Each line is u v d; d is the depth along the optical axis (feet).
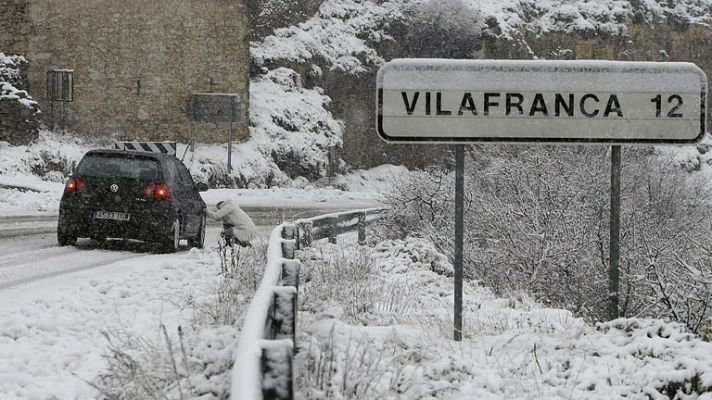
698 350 36.73
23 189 164.96
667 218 114.93
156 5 235.81
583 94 43.98
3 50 229.25
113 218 82.99
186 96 238.89
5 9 229.25
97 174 83.87
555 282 82.58
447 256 92.58
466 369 35.78
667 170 130.41
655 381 33.88
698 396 33.24
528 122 43.68
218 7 240.53
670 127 44.37
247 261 59.11
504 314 50.39
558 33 329.31
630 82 44.19
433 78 43.21
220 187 228.02
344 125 295.28
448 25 310.65
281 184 246.47
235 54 242.58
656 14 346.95
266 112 264.31
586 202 96.07
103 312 49.83
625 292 81.51
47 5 230.07
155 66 236.43
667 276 80.02
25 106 204.74
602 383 34.50
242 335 21.45
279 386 19.56
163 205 82.99
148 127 236.22
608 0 345.72
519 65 43.65
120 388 27.91
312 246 77.77
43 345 41.04
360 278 59.11
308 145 263.29
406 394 31.40
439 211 105.09
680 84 44.37
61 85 230.27
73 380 35.14
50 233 98.53
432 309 53.98
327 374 30.32
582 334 41.88
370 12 318.86
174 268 68.44
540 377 35.55
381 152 302.45
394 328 41.65
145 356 32.22
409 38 313.73
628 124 44.29
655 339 38.40
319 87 293.02
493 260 84.17
